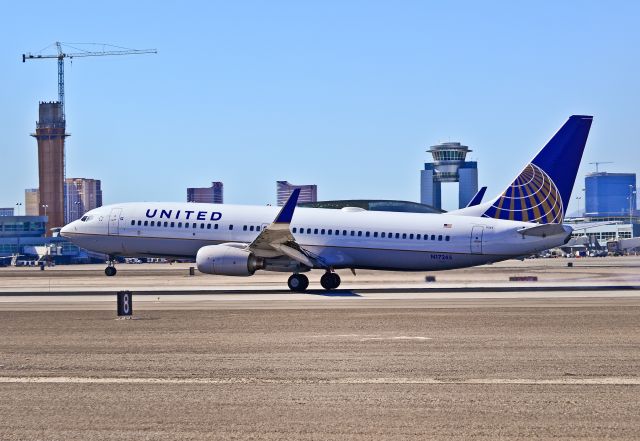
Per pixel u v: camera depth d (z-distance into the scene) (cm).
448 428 2819
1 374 3862
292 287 9112
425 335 5134
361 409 3106
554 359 4169
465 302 7506
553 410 3064
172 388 3522
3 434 2781
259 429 2825
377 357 4278
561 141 9362
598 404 3159
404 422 2905
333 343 4809
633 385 3516
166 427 2859
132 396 3362
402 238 9438
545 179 9394
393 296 8369
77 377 3781
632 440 2658
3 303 7969
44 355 4428
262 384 3597
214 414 3044
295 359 4241
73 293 9375
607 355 4284
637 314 6300
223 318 6294
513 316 6212
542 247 9219
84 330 5584
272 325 5775
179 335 5241
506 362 4091
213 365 4078
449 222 9412
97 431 2811
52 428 2853
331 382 3628
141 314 6694
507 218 9494
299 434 2758
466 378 3691
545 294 8406
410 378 3706
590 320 5897
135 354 4447
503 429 2800
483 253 9300
